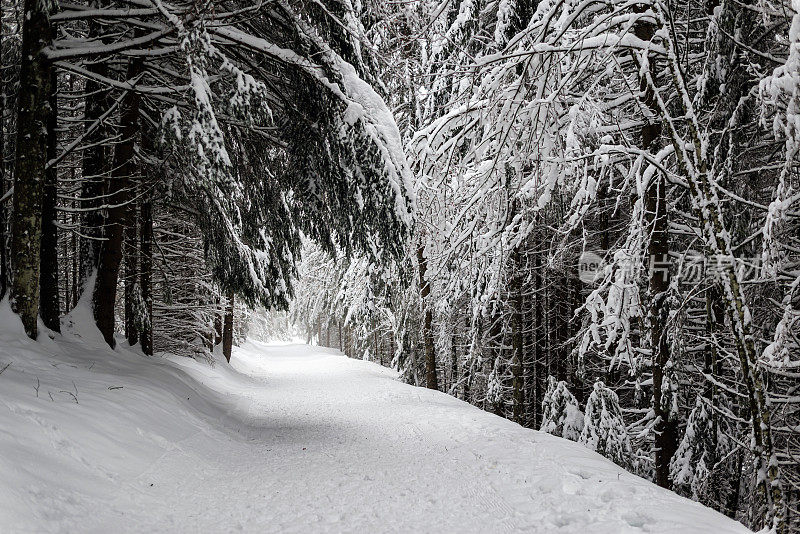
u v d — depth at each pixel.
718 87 7.91
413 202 9.27
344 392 19.86
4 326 8.37
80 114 14.08
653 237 8.84
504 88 8.85
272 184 12.04
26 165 8.50
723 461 8.59
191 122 7.68
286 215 12.50
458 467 7.49
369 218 9.41
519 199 10.91
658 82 9.86
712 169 7.54
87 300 12.09
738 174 7.91
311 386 22.80
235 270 10.90
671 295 8.95
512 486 6.39
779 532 4.16
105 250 12.05
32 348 8.34
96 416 6.70
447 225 11.89
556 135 8.65
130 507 5.07
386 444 9.45
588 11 8.80
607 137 8.87
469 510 5.60
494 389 17.56
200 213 10.45
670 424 8.83
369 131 9.06
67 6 9.18
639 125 9.40
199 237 18.31
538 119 8.40
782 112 5.32
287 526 5.08
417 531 4.98
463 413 12.37
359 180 9.30
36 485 4.50
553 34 8.02
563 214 11.77
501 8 9.80
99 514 4.66
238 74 8.02
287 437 10.35
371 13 10.23
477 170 10.27
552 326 19.17
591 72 9.19
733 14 7.66
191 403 11.22
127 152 11.88
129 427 7.06
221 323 28.55
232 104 8.04
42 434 5.40
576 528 4.93
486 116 8.91
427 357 20.22
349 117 9.09
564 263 14.11
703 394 9.24
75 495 4.77
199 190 8.24
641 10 8.37
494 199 11.05
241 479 6.87
